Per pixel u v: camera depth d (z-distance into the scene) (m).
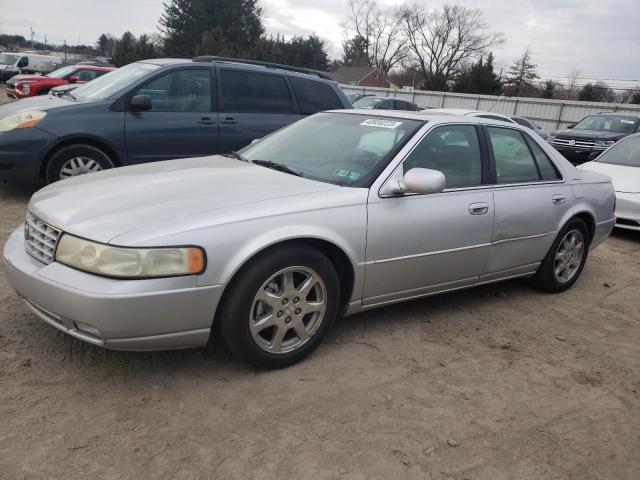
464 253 3.99
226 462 2.51
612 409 3.22
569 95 55.34
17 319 3.60
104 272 2.70
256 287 3.03
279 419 2.84
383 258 3.54
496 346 3.88
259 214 3.04
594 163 8.64
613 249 7.02
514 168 4.43
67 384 2.98
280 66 7.66
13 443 2.50
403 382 3.29
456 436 2.84
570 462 2.73
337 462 2.57
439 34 69.56
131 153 6.60
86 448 2.52
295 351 3.30
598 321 4.51
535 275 4.89
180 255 2.77
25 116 6.17
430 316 4.28
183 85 6.88
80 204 3.10
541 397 3.28
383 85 74.81
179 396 2.96
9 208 6.21
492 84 51.28
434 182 3.36
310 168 3.82
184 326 2.87
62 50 97.62
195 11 53.47
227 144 7.12
